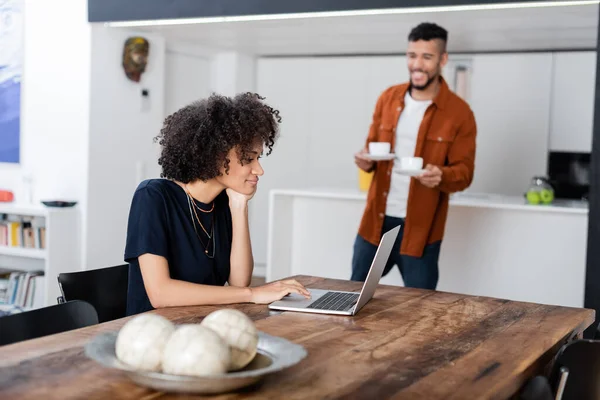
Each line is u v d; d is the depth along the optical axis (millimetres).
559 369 1738
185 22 5105
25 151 5754
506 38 6102
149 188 2393
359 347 1847
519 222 5227
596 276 4000
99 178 5605
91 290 2545
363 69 7430
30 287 5410
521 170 7035
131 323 1432
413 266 4105
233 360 1462
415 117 4176
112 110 5680
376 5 4352
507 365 1737
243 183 2410
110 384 1442
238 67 7371
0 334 1843
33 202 5746
